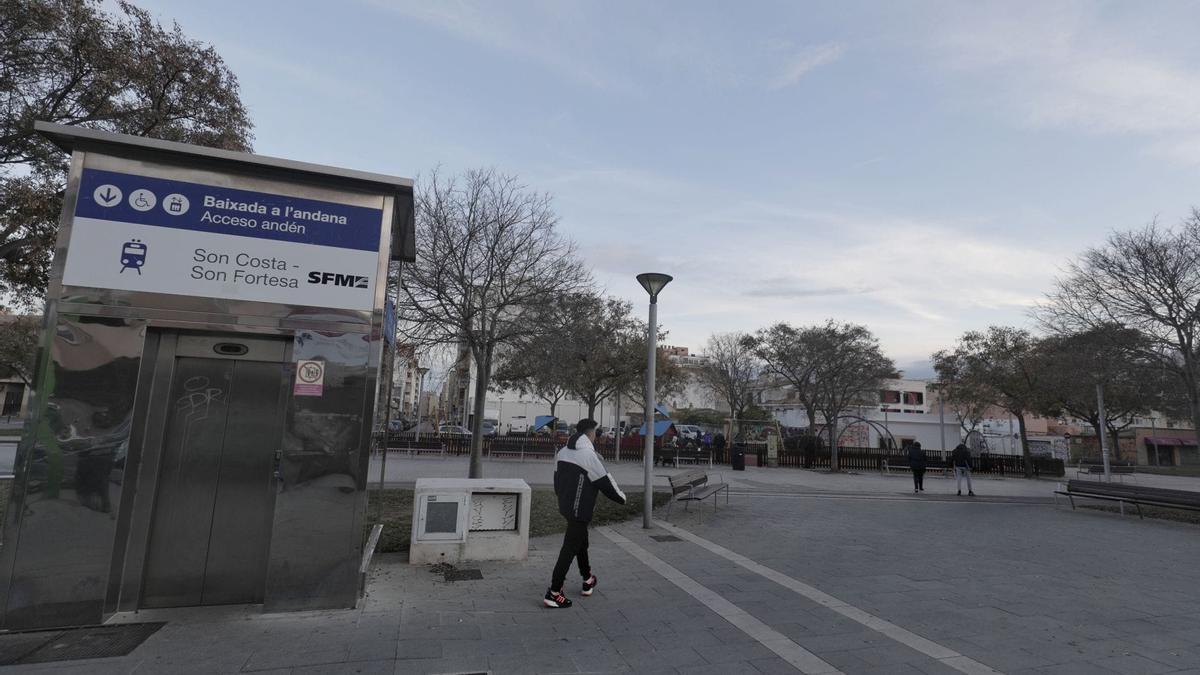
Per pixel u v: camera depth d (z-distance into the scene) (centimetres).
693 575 666
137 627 446
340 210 529
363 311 523
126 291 473
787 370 3238
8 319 3481
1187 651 452
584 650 429
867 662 419
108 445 461
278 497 492
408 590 561
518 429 5597
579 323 1310
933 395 5994
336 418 508
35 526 440
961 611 549
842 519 1159
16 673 361
